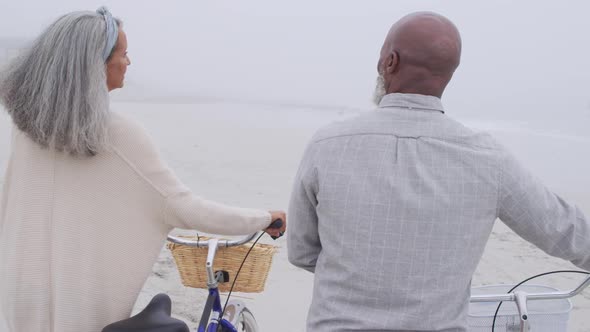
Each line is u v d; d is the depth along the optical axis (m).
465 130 1.82
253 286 2.47
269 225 2.28
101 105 1.90
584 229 1.83
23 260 1.98
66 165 1.99
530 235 1.82
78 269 1.97
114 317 2.03
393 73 1.86
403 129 1.81
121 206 2.00
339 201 1.80
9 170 2.08
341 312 1.79
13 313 2.01
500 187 1.77
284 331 4.48
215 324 2.46
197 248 2.44
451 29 1.85
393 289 1.75
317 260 1.94
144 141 2.02
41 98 1.87
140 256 2.04
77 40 1.89
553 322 2.47
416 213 1.74
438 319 1.75
